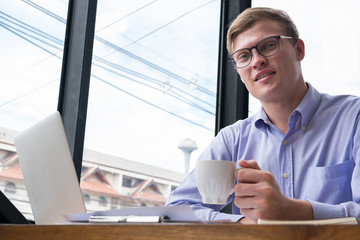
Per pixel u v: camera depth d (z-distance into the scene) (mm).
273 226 541
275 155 1513
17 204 1962
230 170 900
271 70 1471
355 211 959
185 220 728
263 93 1478
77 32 2205
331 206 955
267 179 874
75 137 2068
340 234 516
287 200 897
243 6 2801
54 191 1046
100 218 783
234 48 1602
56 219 1041
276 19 1533
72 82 2152
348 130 1421
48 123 1065
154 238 597
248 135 1625
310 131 1480
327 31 2508
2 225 704
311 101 1508
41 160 1074
